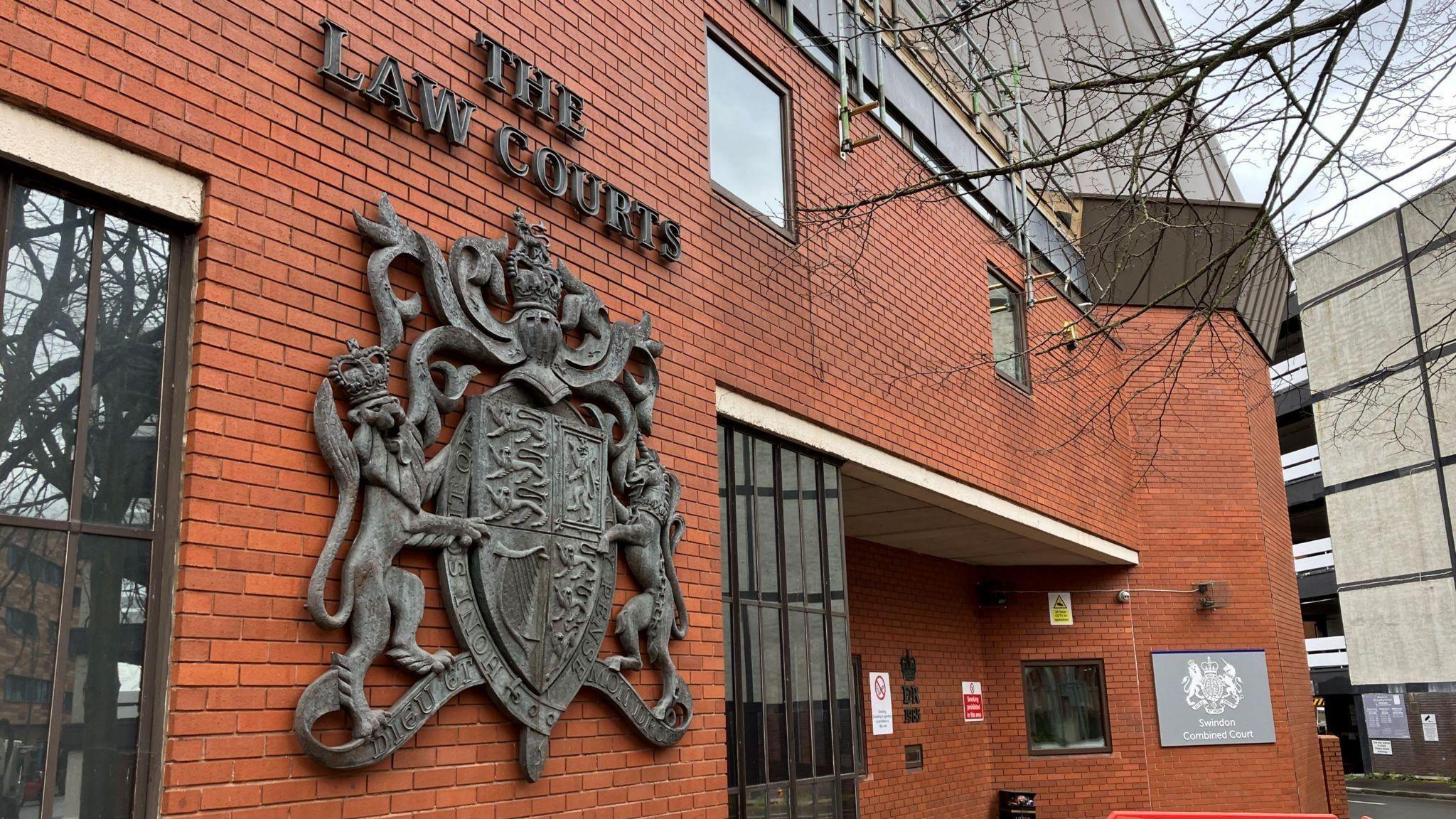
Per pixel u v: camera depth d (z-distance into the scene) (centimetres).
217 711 389
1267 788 1438
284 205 446
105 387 393
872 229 925
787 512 772
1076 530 1277
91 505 383
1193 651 1474
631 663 575
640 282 644
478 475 496
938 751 1315
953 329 1039
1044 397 1223
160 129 406
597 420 581
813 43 902
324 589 431
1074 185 1461
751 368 733
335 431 439
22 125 371
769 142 826
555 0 620
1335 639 4000
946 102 1136
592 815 541
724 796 636
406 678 457
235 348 418
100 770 370
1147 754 1437
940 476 970
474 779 481
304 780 412
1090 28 1365
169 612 390
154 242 414
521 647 502
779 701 728
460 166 535
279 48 457
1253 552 1522
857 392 855
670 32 720
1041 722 1458
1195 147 654
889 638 1269
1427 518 3194
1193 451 1542
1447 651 3166
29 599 363
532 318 542
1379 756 3484
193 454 399
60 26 380
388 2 513
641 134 671
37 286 379
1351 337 3306
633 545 589
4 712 352
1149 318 1555
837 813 766
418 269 501
